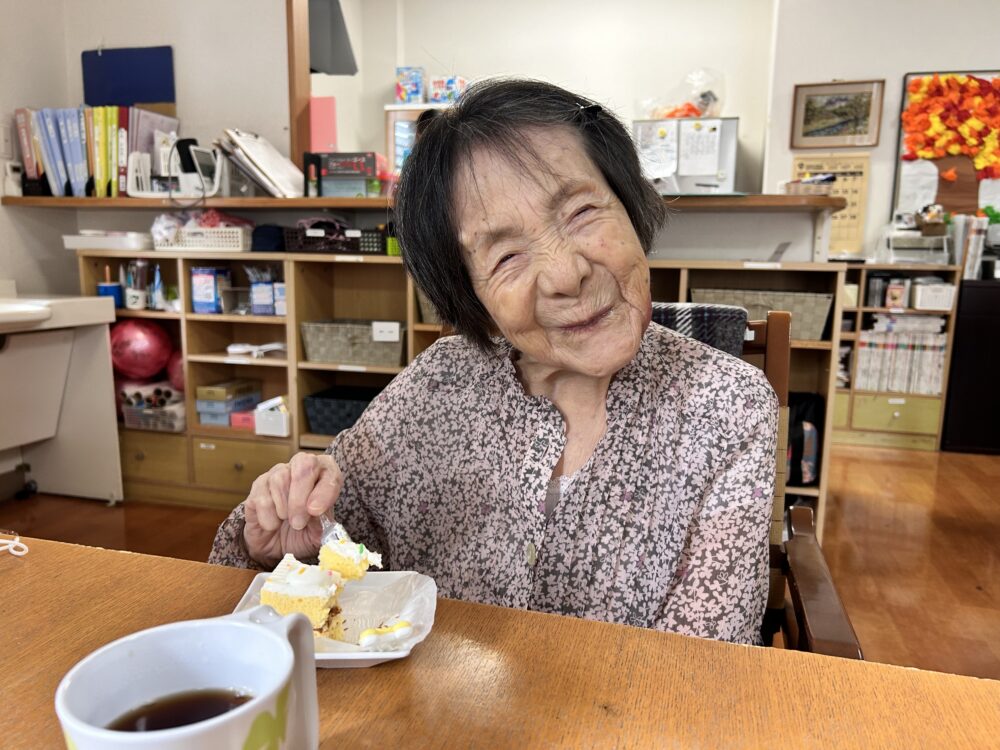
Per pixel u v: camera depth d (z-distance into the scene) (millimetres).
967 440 4070
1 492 2951
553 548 800
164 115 3096
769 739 449
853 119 4277
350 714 472
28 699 486
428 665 529
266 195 2926
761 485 775
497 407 852
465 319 790
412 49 5445
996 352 3961
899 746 444
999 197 4234
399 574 660
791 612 1160
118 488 2943
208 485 2963
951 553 2619
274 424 2830
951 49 4156
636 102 5164
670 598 763
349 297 3076
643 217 745
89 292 2986
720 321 1165
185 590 640
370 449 913
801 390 2850
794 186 2637
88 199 2887
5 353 2600
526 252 691
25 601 621
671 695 493
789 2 4250
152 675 368
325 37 3328
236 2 2990
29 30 3059
